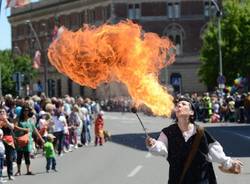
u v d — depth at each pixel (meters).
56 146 26.39
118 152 27.02
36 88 91.00
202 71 75.31
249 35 71.94
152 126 48.16
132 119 62.47
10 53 102.31
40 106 28.55
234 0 73.00
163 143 7.61
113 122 56.62
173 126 7.68
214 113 49.94
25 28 116.94
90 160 24.03
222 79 55.31
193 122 7.71
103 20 95.81
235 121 48.81
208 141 7.63
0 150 18.28
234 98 50.97
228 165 7.62
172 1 94.31
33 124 20.56
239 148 26.56
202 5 94.19
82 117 31.39
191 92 93.06
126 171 19.84
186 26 94.19
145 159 23.58
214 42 73.31
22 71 92.88
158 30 94.25
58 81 106.75
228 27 72.31
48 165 20.41
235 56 72.38
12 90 89.75
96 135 31.34
